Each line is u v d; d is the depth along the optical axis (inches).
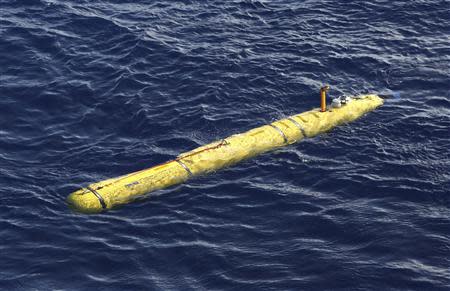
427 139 1391.5
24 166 1333.7
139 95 1545.3
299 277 1069.8
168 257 1120.8
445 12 1847.9
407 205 1216.2
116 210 1216.8
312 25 1814.7
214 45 1728.6
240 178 1296.8
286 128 1387.8
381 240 1133.7
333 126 1424.7
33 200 1242.6
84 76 1614.2
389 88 1573.6
